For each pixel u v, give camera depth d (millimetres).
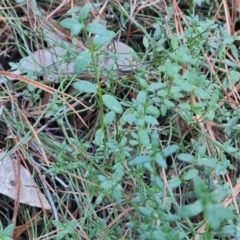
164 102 639
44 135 715
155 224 580
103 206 666
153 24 776
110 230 636
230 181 663
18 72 766
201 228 630
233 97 731
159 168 678
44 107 742
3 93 738
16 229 662
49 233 638
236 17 812
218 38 745
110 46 768
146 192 627
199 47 718
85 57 572
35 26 774
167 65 629
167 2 815
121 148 623
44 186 674
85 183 671
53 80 747
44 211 660
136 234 647
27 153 690
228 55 760
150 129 679
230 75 724
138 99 608
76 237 625
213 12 820
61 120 685
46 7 832
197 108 645
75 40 762
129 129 677
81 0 813
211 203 494
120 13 806
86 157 661
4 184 675
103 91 707
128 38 806
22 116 725
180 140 697
